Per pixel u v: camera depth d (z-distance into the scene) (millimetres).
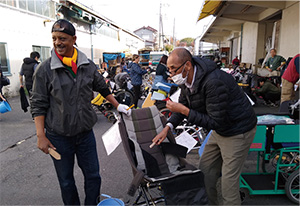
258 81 7730
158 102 5176
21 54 11703
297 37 8586
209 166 2457
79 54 2271
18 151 4496
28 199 2953
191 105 2191
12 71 11164
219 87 1926
